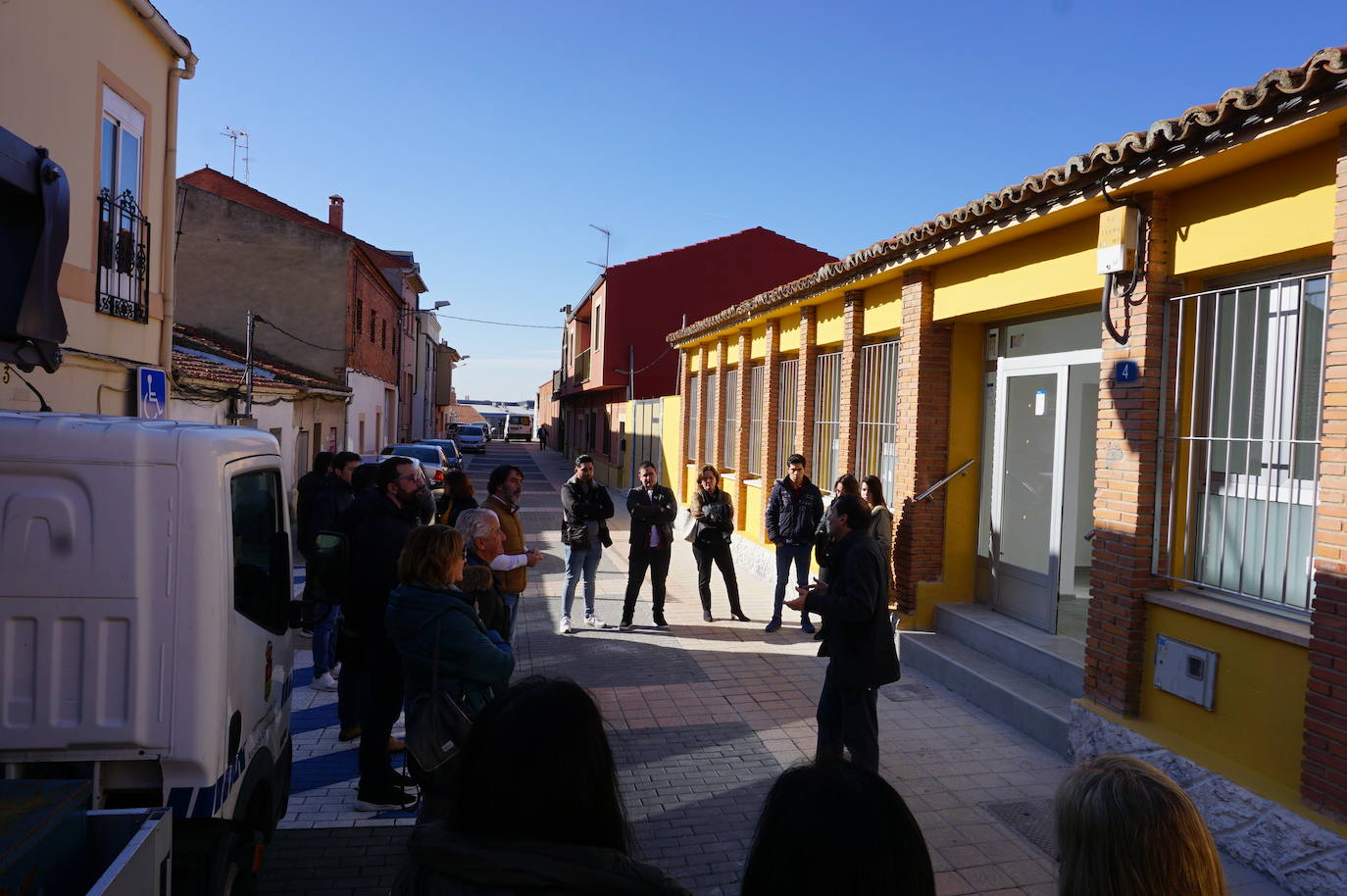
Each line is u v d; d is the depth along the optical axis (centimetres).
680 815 513
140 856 220
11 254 387
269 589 384
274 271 2284
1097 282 604
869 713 518
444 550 385
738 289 2944
